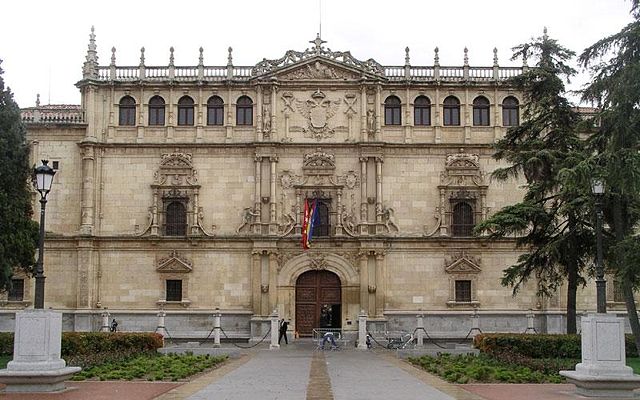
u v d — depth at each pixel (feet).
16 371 98.89
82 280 230.07
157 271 232.94
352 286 233.35
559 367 128.16
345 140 237.25
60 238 232.32
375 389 105.50
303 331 233.96
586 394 97.09
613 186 132.77
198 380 117.19
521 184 236.84
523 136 188.96
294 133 237.86
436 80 237.45
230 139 237.25
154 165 237.04
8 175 179.93
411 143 236.63
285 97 238.89
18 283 232.73
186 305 231.91
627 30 133.90
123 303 231.91
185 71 241.14
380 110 237.86
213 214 236.02
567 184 131.23
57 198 235.40
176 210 237.45
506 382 114.52
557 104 177.06
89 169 234.79
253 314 230.68
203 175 237.04
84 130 237.45
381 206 234.79
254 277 231.91
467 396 97.60
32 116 238.89
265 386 108.99
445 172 236.84
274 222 233.76
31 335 100.63
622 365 98.32
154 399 94.38
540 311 231.30
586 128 151.84
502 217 170.19
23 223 180.96
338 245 234.58
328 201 236.43
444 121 239.91
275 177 235.40
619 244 135.23
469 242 233.96
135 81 237.45
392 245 234.58
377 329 229.66
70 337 150.10
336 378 120.98
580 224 166.20
